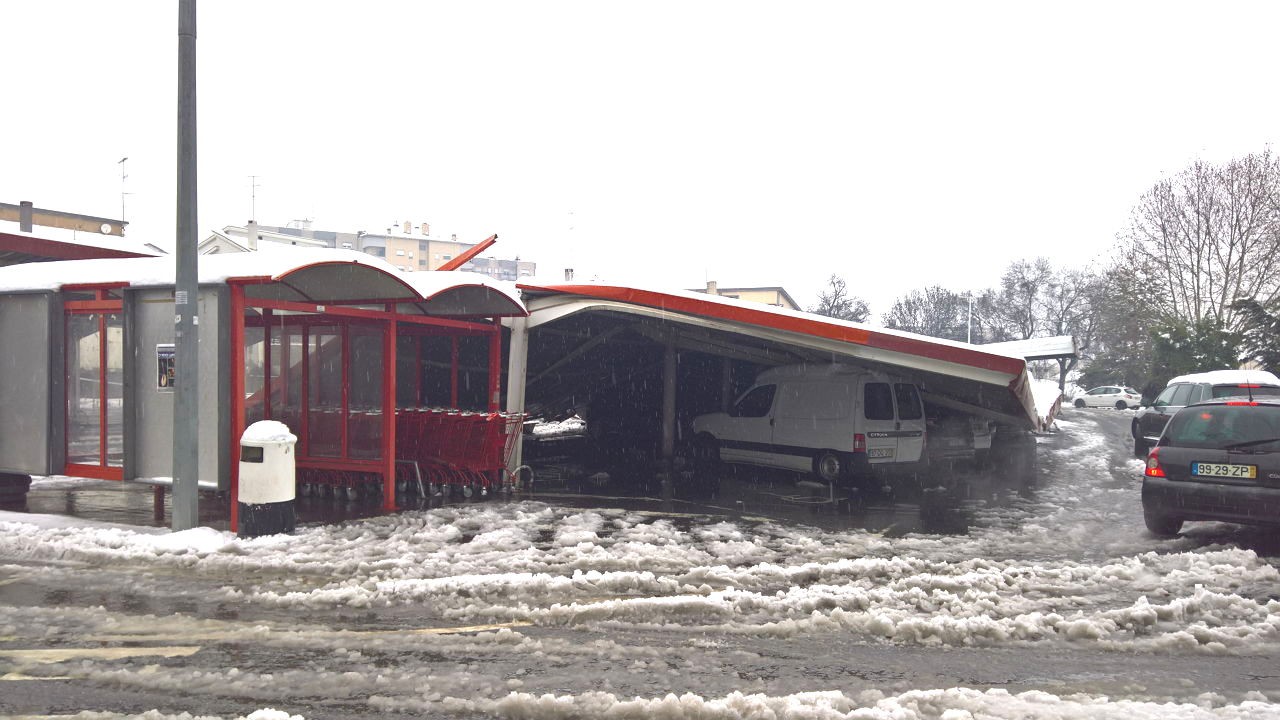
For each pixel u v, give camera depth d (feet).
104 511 31.04
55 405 30.48
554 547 25.23
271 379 35.76
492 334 38.70
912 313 257.75
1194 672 15.10
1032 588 20.75
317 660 15.35
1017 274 234.99
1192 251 136.46
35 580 21.08
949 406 45.42
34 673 14.64
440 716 12.91
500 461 36.40
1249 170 131.44
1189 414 26.89
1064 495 37.78
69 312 30.45
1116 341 156.46
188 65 26.25
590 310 40.24
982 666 15.35
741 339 43.01
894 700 13.35
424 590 19.94
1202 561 22.93
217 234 112.47
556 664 15.25
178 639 16.51
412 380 39.11
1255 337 108.47
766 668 15.16
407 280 30.81
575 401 63.00
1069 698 13.69
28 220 79.20
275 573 21.86
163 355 28.25
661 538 26.73
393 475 32.22
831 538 27.09
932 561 23.86
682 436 61.00
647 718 12.82
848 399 40.06
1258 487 24.50
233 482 26.91
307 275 30.81
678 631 17.25
